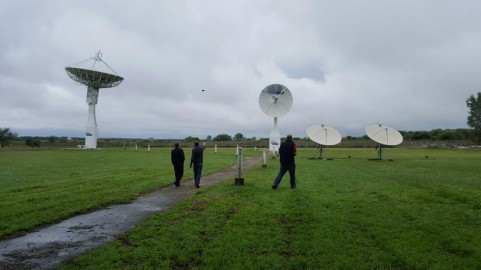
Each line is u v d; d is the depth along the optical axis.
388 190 15.25
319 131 43.03
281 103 51.62
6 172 23.69
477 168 27.45
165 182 18.55
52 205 12.05
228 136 123.94
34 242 8.20
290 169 15.91
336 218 10.07
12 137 94.44
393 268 6.55
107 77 75.62
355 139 113.19
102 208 12.07
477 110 99.31
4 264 6.79
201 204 12.23
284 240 8.15
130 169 25.73
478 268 6.51
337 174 22.34
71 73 73.75
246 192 14.73
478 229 8.99
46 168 26.77
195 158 17.08
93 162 33.19
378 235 8.41
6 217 10.30
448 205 11.98
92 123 77.62
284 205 11.90
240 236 8.30
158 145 96.38
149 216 10.84
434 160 38.12
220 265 6.68
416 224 9.41
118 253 7.22
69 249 7.71
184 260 6.85
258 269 6.43
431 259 6.87
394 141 39.88
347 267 6.56
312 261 6.82
